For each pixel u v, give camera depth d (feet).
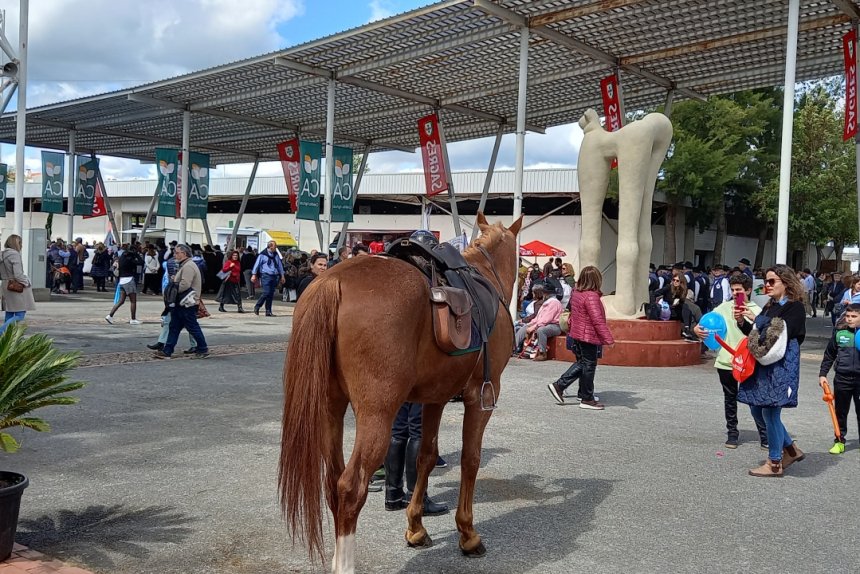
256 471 20.03
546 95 77.10
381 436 12.00
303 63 67.92
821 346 58.95
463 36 59.11
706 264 135.54
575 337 30.58
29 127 99.55
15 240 39.37
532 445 24.34
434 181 78.23
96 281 95.76
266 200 150.82
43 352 14.83
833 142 122.21
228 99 79.51
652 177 47.96
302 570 13.83
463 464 14.79
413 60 64.28
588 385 30.94
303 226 140.15
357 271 12.67
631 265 47.29
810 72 65.05
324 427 12.75
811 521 17.63
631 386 36.86
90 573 13.38
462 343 13.20
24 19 57.57
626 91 73.77
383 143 104.99
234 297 70.90
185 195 84.58
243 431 24.49
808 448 25.36
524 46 54.90
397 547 15.29
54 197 96.94
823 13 52.31
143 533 15.49
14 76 57.62
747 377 21.29
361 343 11.98
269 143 107.14
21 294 38.99
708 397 34.30
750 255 145.79
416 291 12.71
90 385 31.60
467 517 14.69
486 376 14.61
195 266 40.19
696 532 16.62
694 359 45.55
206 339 49.24
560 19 52.95
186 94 79.71
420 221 127.65
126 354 40.34
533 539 15.88
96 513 16.65
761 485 20.61
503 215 121.49
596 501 18.66
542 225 113.80
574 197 106.11
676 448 24.58
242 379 34.32
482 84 75.00
